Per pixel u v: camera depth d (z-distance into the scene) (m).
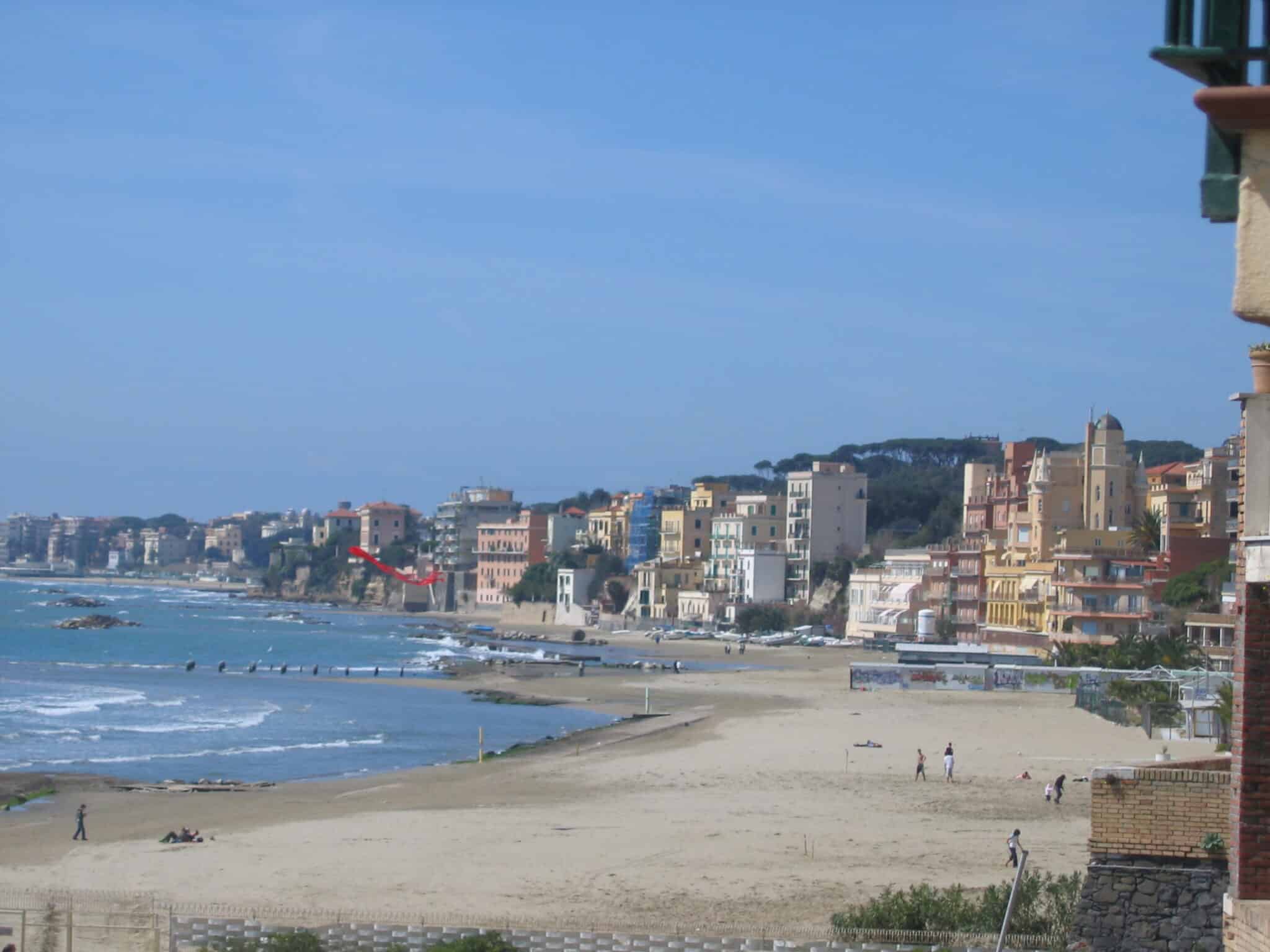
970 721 103.94
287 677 165.25
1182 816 21.62
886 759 82.06
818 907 43.12
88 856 53.81
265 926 36.31
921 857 51.34
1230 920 14.93
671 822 59.81
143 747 97.94
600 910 42.91
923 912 35.03
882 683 135.88
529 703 133.25
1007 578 173.38
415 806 66.75
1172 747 86.88
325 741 102.62
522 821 60.97
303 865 51.38
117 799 71.31
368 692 146.12
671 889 46.16
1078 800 65.94
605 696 138.88
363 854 53.44
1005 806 63.94
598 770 78.88
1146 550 161.00
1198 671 108.94
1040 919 33.12
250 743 101.19
